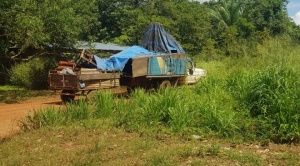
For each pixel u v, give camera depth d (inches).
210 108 352.8
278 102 330.6
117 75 562.9
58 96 695.7
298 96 335.6
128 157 258.1
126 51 589.6
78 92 535.5
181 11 1660.9
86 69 519.5
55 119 355.9
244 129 325.7
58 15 709.9
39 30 627.2
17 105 576.4
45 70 826.8
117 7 1705.2
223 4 1924.2
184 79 670.5
